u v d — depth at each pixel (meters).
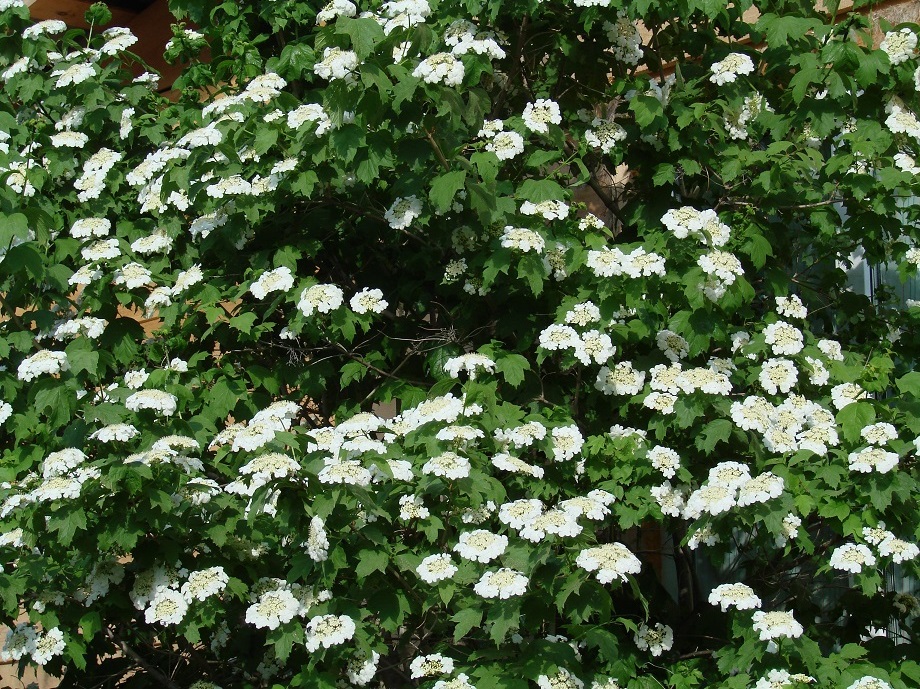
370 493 2.45
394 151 2.67
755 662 2.46
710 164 2.88
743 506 2.42
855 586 2.66
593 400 2.77
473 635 2.68
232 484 2.50
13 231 2.66
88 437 2.59
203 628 2.70
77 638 2.58
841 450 2.50
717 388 2.55
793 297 2.78
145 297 3.18
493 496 2.39
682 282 2.61
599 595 2.32
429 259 2.93
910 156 2.78
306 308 2.67
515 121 2.79
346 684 2.56
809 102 2.82
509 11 2.80
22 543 2.57
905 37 2.83
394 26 2.65
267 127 2.79
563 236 2.74
